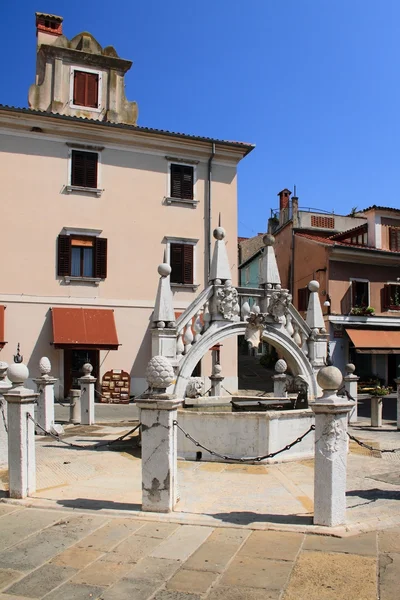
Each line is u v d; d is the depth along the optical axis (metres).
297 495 7.80
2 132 23.98
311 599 4.61
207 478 8.81
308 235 34.34
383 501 7.44
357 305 30.27
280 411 10.25
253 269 43.94
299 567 5.22
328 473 6.29
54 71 26.19
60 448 11.47
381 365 30.23
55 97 26.02
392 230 31.70
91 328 24.03
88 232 25.09
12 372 7.68
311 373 13.15
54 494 7.84
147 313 25.70
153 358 7.11
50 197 24.59
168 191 26.59
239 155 27.80
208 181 27.31
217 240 12.67
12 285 23.67
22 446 7.63
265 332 12.62
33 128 24.41
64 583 4.95
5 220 23.78
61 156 24.91
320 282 30.50
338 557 5.45
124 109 27.23
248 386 29.66
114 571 5.19
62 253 24.44
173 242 26.48
